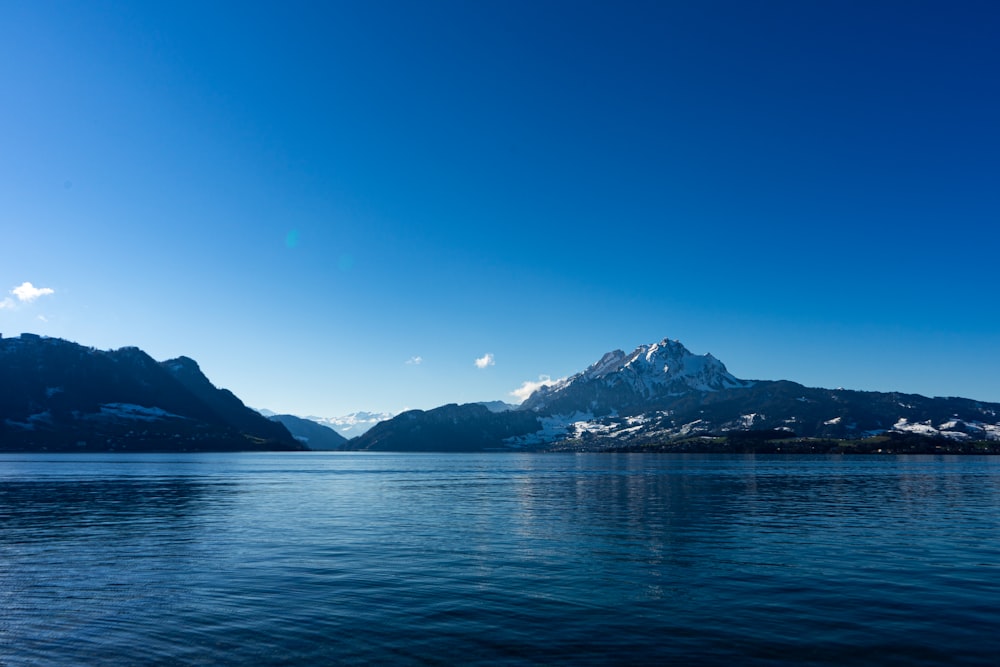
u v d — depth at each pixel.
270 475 167.88
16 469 193.00
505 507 81.56
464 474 183.62
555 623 29.38
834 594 34.72
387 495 101.31
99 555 46.16
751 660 24.92
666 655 25.41
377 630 28.39
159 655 25.52
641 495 101.75
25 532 58.22
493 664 24.50
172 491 108.31
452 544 50.97
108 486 120.06
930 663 24.80
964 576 39.50
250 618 30.17
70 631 28.38
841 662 24.81
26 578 38.50
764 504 85.81
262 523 64.50
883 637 27.61
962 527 62.12
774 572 40.38
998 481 141.88
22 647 26.42
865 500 92.56
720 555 46.22
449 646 26.36
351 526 62.00
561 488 119.44
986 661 25.02
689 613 30.97
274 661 24.84
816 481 141.38
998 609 31.91
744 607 32.06
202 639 27.27
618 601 33.12
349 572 40.06
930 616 30.59
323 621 29.67
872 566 42.50
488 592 34.91
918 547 50.16
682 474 177.12
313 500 91.81
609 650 25.95
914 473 181.50
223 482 134.50
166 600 33.28
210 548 49.06
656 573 39.88
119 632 28.23
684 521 66.44
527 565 42.38
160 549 48.62
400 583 37.00
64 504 85.00
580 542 52.00
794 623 29.48
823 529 60.31
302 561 43.72
